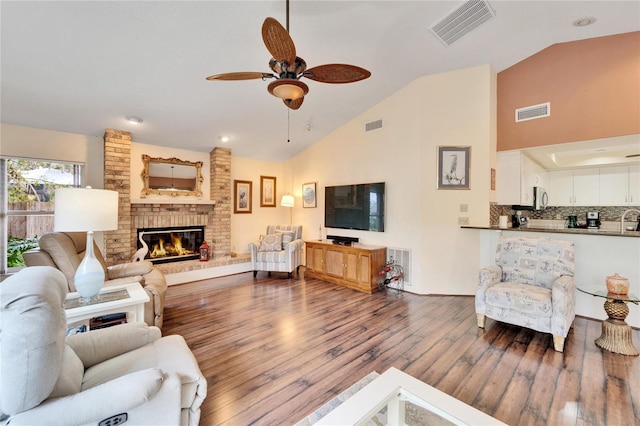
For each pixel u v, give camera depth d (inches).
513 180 163.3
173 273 179.6
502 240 129.0
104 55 111.1
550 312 97.7
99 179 169.8
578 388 76.8
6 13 88.8
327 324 119.6
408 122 166.9
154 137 182.9
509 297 106.8
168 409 50.4
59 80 121.7
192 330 113.8
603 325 99.4
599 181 199.0
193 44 111.1
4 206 144.2
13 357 39.6
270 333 111.2
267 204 249.3
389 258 176.1
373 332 111.8
